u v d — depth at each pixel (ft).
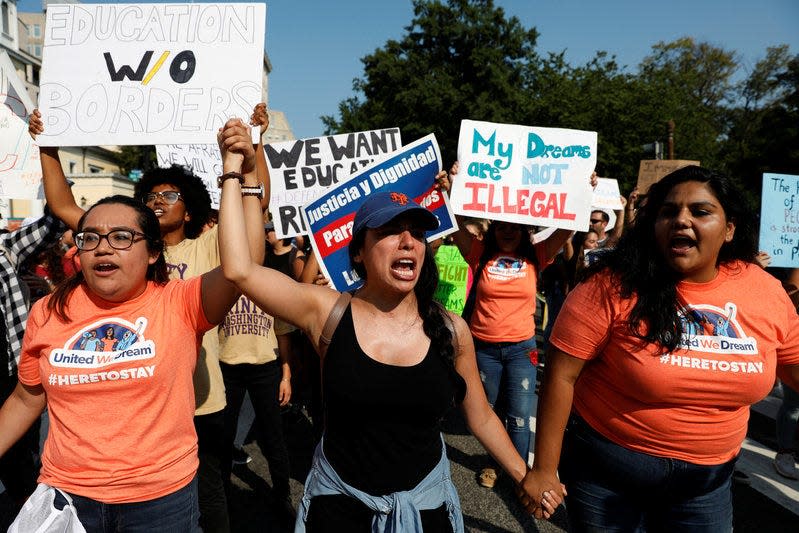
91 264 5.59
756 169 88.79
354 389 5.21
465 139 11.93
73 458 5.50
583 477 6.28
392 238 5.31
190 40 7.26
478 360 11.94
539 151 12.07
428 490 5.42
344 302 5.60
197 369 8.05
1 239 9.43
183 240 8.92
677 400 5.58
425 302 5.65
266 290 5.49
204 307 5.96
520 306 11.68
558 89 75.00
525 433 11.51
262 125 6.93
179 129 7.16
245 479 12.12
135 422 5.59
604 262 6.07
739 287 5.67
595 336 5.85
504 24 97.30
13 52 109.09
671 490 5.88
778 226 12.30
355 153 13.24
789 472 12.03
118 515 5.53
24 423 6.29
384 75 98.78
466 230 12.34
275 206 13.05
